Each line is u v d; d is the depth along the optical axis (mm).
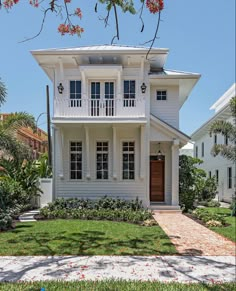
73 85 16469
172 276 6086
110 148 16500
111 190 16312
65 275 6082
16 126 14805
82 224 11625
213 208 19516
